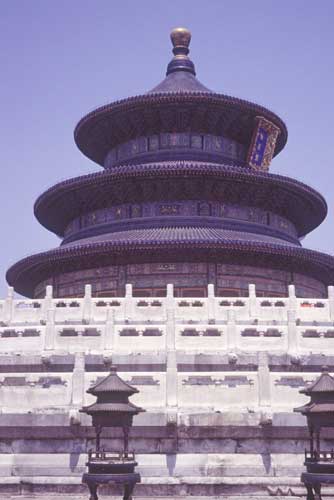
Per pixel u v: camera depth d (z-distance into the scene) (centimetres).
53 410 3234
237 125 7869
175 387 3219
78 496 3050
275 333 3991
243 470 3128
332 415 2595
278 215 7531
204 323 4456
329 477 2506
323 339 3909
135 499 3009
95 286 6862
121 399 2680
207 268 6644
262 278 6856
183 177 6888
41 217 7950
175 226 6900
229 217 7156
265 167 7688
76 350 3894
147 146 7788
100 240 6744
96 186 7081
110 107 7581
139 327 3938
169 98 7388
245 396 3238
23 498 3012
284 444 3173
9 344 4003
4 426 3216
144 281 6662
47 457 3164
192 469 3131
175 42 8731
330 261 7125
